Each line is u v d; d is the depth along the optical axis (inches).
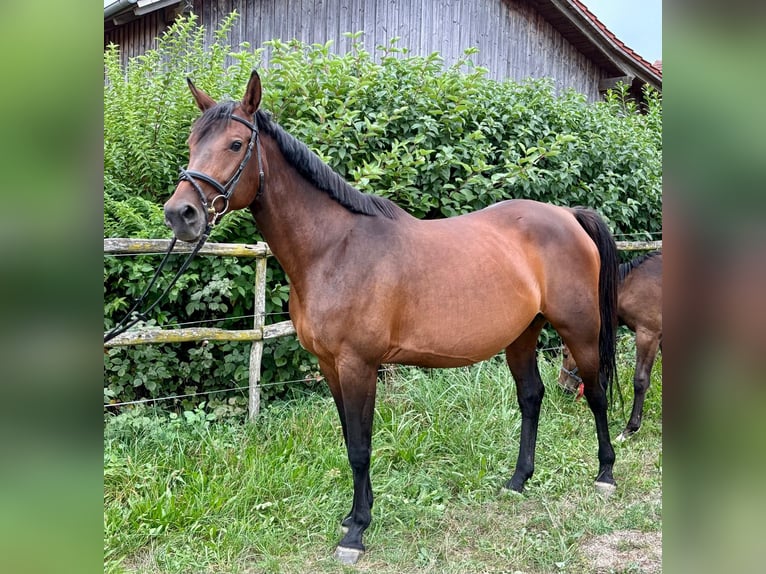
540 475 117.6
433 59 170.9
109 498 99.0
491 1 309.4
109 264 127.5
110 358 128.9
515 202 111.6
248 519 97.8
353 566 88.7
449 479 114.3
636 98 386.6
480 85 177.2
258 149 83.2
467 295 94.3
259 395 132.3
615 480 115.8
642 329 141.9
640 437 140.0
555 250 106.0
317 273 88.4
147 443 114.9
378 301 87.5
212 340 124.0
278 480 106.3
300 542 94.6
